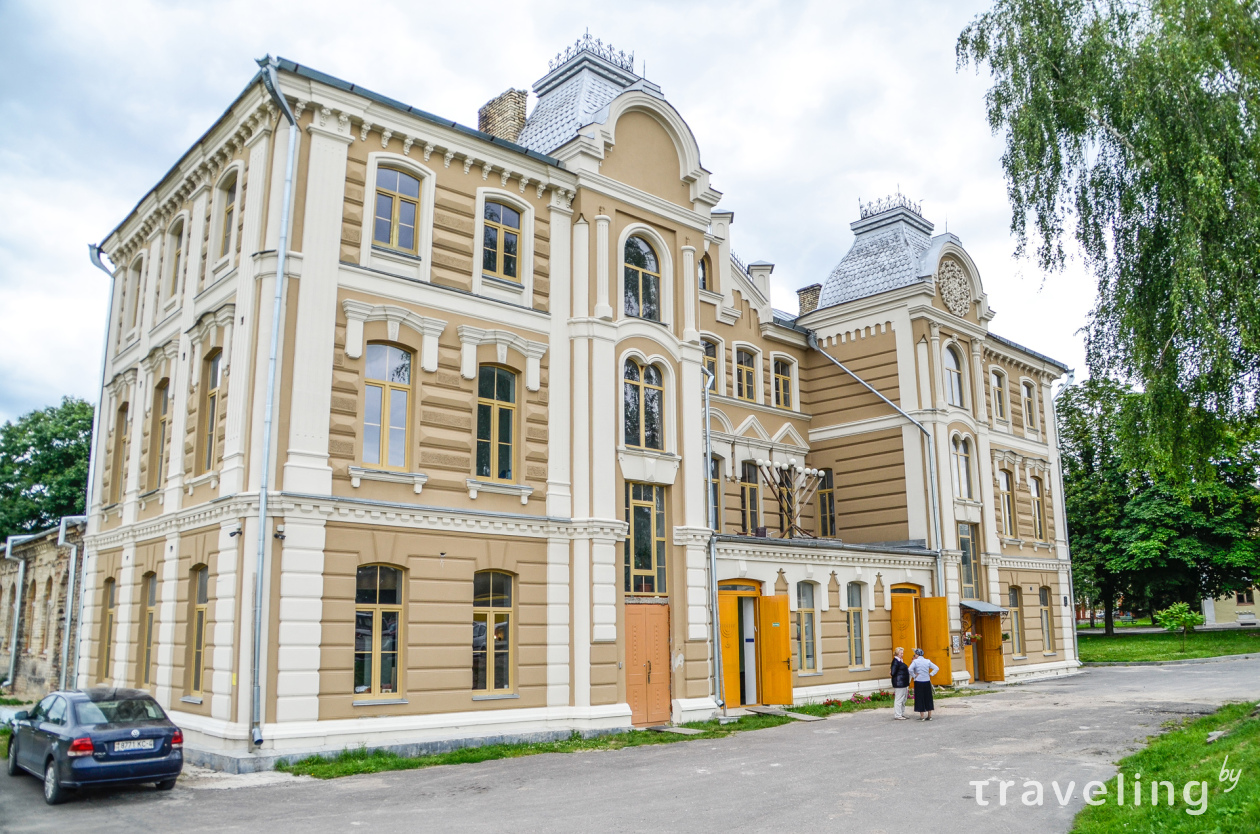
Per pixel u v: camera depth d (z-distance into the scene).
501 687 19.62
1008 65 20.47
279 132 18.30
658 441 23.58
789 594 26.75
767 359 33.78
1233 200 18.45
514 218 21.84
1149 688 28.88
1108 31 19.52
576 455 21.58
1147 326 19.08
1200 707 22.95
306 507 16.98
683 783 14.66
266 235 17.94
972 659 33.19
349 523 17.59
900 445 33.06
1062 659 38.62
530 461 20.83
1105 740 18.25
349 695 17.05
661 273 24.39
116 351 26.30
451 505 19.23
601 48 26.25
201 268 21.06
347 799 13.36
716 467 30.53
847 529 34.00
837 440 34.66
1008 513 37.59
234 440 17.33
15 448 47.19
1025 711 23.97
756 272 34.12
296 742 16.14
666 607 22.86
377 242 19.25
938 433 32.72
